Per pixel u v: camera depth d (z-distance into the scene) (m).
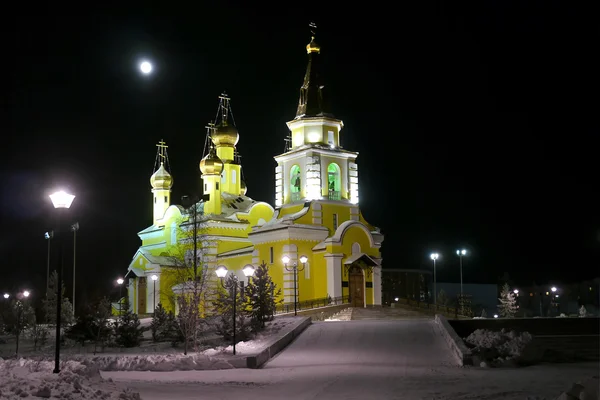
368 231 65.75
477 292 105.31
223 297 50.56
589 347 38.91
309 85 69.19
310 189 66.12
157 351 44.62
